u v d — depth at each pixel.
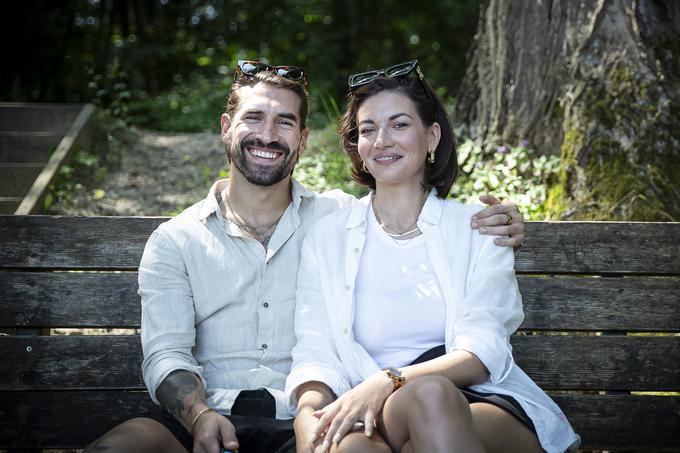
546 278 3.15
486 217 2.88
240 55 13.97
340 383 2.71
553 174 4.52
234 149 2.99
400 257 2.86
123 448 2.46
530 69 4.81
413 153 2.87
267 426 2.64
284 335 2.93
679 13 4.64
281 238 2.97
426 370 2.56
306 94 3.11
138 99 10.46
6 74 10.45
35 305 3.08
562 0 4.73
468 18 13.73
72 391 3.08
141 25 13.70
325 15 14.13
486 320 2.71
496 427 2.49
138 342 3.09
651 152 4.36
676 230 3.15
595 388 3.12
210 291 2.92
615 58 4.58
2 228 3.09
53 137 6.88
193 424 2.57
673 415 3.10
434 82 13.30
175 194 5.89
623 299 3.15
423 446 2.29
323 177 5.18
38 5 10.60
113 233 3.12
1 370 3.04
